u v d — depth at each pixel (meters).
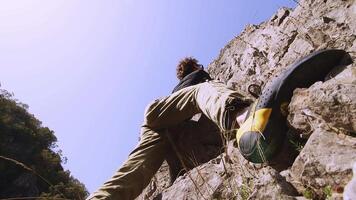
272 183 2.05
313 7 4.76
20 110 46.19
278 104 2.42
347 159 1.85
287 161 2.52
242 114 2.73
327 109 2.06
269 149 2.39
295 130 2.42
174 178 3.90
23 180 29.34
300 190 2.06
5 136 35.62
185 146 4.02
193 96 3.60
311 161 1.98
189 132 4.16
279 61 4.68
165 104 3.81
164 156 3.81
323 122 2.15
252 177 2.54
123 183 3.33
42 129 46.25
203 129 4.20
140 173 3.47
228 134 2.88
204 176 3.09
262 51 5.48
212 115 3.04
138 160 3.58
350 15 3.62
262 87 4.66
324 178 1.92
